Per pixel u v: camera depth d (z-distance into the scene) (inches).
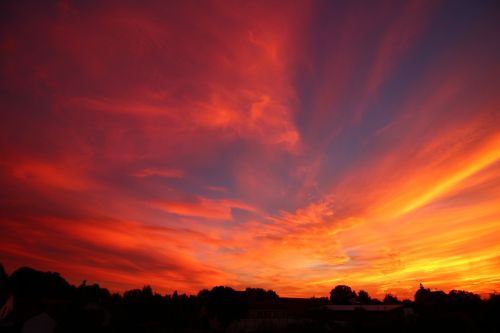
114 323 2235.5
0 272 2898.6
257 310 2667.3
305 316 2635.3
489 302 1491.1
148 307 2878.9
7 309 1961.1
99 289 3479.3
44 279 3353.8
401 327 1590.8
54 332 1814.7
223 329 2501.2
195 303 3024.1
